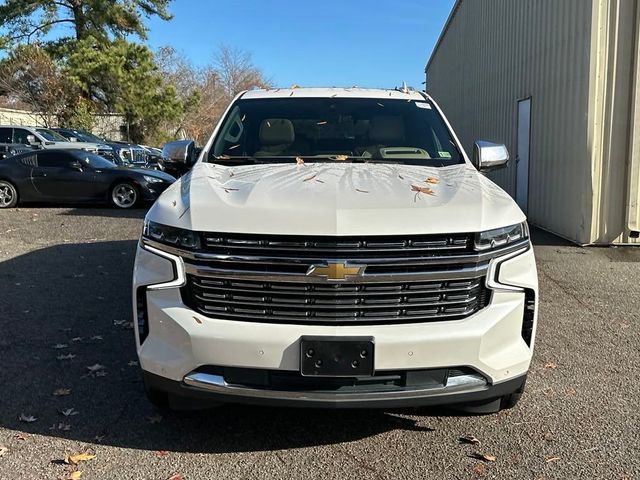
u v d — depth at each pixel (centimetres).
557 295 595
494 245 281
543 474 283
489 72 1490
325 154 399
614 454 301
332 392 269
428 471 286
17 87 2831
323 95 458
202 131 4791
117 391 370
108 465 288
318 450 304
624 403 357
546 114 1012
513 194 1234
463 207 285
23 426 325
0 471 281
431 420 336
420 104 453
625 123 816
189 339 272
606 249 825
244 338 267
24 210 1237
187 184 326
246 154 400
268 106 442
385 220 271
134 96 2995
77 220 1083
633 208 823
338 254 267
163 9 3159
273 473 283
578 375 398
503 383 284
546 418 338
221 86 5369
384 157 396
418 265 271
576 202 866
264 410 346
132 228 988
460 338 270
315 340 263
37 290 595
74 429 322
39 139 1916
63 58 2967
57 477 278
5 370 399
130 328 484
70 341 454
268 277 269
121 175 1250
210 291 276
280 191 296
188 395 279
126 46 2973
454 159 397
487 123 1507
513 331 285
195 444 309
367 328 268
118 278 645
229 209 279
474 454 301
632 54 801
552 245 859
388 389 270
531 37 1102
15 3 2905
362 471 286
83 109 2855
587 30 828
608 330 490
